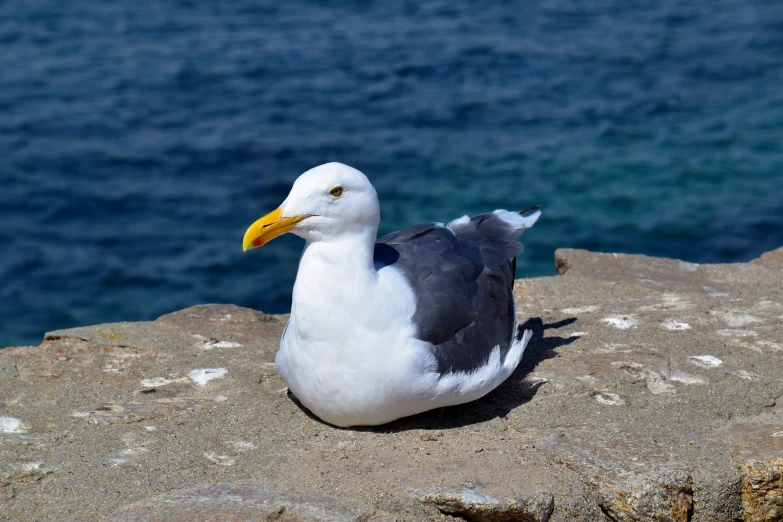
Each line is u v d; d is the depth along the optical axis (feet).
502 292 17.78
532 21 87.66
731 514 15.14
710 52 77.66
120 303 43.52
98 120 64.44
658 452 15.51
